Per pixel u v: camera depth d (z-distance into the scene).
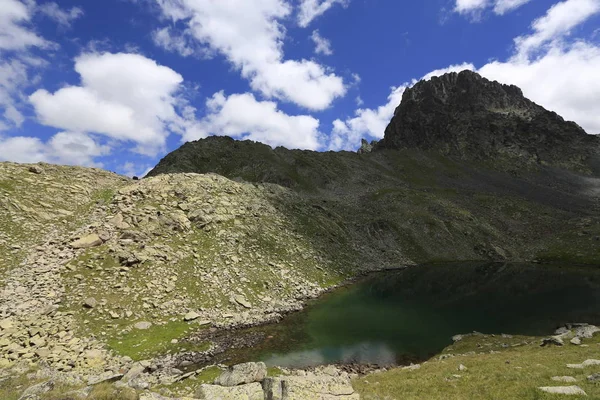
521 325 48.00
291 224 89.19
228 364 35.94
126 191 71.50
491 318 52.03
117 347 37.06
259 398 19.61
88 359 33.75
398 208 130.75
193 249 60.38
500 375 24.05
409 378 27.27
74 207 63.47
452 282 76.62
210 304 49.78
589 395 17.08
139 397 18.12
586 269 87.62
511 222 135.25
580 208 160.38
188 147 162.38
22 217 54.66
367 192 156.75
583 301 58.59
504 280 77.62
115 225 59.00
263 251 69.88
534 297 62.75
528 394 18.75
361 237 104.12
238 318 48.25
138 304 45.25
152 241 58.31
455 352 39.47
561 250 109.19
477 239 114.44
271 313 51.94
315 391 20.58
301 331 46.56
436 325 49.66
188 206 71.75
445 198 157.00
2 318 36.81
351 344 42.66
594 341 34.41
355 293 66.56
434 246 108.25
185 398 19.00
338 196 148.75
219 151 167.62
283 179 149.38
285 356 38.72
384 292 68.00
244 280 58.00
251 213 82.38
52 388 20.25
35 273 45.19
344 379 28.58
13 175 64.62
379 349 41.31
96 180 77.75
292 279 65.31
